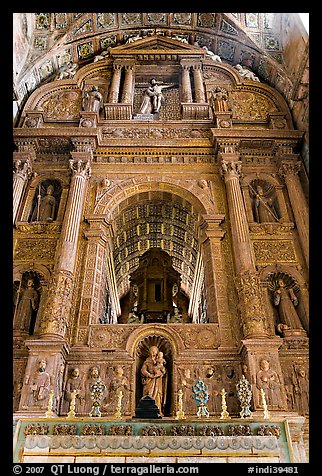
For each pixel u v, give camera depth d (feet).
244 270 45.14
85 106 60.08
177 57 65.82
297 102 58.44
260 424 28.53
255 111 61.93
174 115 61.82
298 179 54.03
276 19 65.41
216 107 59.47
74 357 41.39
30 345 39.32
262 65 66.44
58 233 50.01
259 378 38.19
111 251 55.31
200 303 58.95
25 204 52.75
